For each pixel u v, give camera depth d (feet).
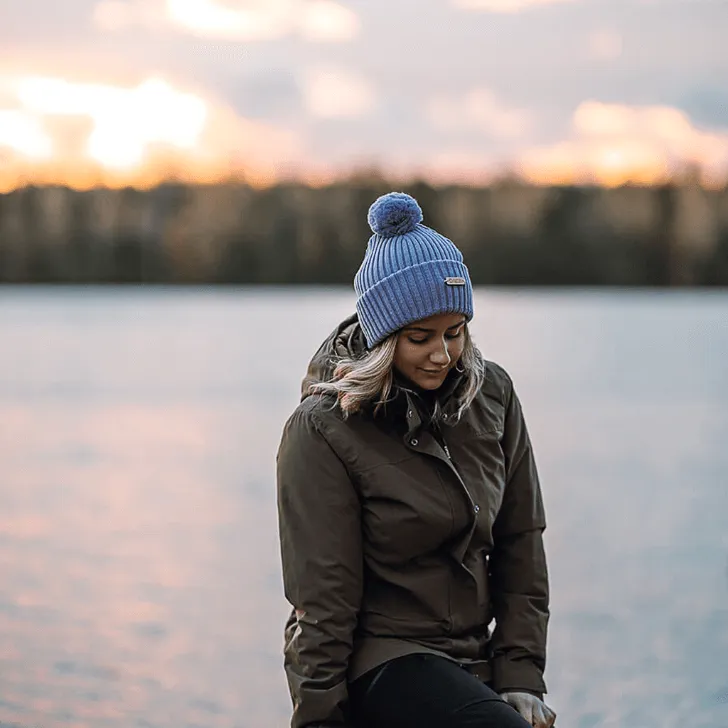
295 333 118.62
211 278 218.59
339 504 9.43
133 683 16.92
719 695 16.37
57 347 99.81
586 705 16.06
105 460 39.32
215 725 15.42
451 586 9.51
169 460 39.24
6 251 224.53
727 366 78.69
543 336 108.47
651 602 20.89
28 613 20.43
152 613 20.42
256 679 17.17
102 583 22.48
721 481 33.76
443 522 9.37
